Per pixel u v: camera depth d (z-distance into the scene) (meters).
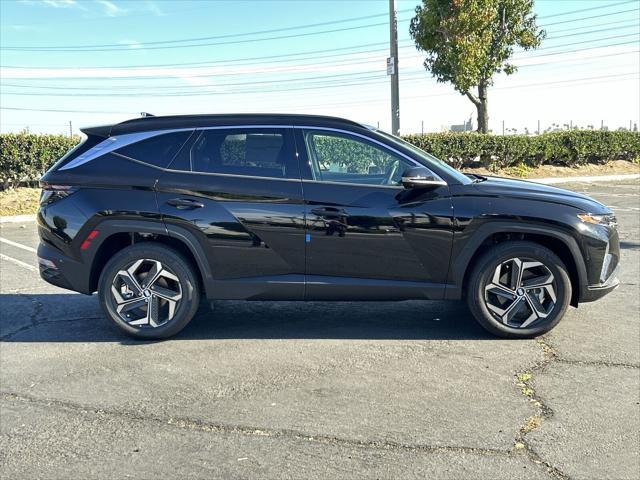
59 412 3.53
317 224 4.48
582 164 21.98
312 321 5.25
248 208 4.50
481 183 4.74
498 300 4.63
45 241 4.72
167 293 4.68
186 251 4.71
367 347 4.57
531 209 4.46
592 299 4.63
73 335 4.93
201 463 2.95
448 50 18.23
